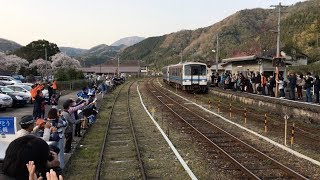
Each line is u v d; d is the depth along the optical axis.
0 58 79.56
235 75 39.91
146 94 44.66
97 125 20.55
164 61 185.12
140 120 22.64
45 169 3.22
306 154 13.46
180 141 16.06
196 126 20.23
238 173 11.04
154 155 13.52
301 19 97.25
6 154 3.09
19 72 82.25
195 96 40.22
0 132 7.35
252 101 29.36
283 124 20.33
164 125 20.58
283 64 28.22
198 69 44.44
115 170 11.48
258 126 19.81
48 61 87.62
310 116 20.81
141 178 10.59
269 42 86.75
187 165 11.90
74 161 12.41
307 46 84.12
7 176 3.02
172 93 45.44
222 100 34.84
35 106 18.81
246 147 14.44
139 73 133.12
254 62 39.03
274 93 30.42
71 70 58.41
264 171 11.16
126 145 15.19
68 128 12.77
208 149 14.41
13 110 26.03
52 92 28.03
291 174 10.59
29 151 3.05
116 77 71.00
